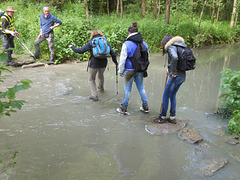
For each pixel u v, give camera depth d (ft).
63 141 10.85
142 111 14.71
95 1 54.80
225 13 71.77
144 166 9.08
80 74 22.77
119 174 8.55
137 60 12.71
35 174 8.43
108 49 14.88
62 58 27.76
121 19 44.32
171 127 12.47
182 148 10.47
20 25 30.19
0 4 39.17
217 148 10.52
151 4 62.90
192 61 11.41
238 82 12.80
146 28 39.47
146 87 19.45
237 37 54.80
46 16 24.79
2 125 12.20
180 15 53.57
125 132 11.94
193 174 8.61
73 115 13.79
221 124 13.01
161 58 32.04
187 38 44.88
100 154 9.86
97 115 13.94
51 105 15.11
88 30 31.27
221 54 35.55
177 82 11.70
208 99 16.90
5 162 9.05
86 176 8.41
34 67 24.76
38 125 12.37
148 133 11.88
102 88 18.26
